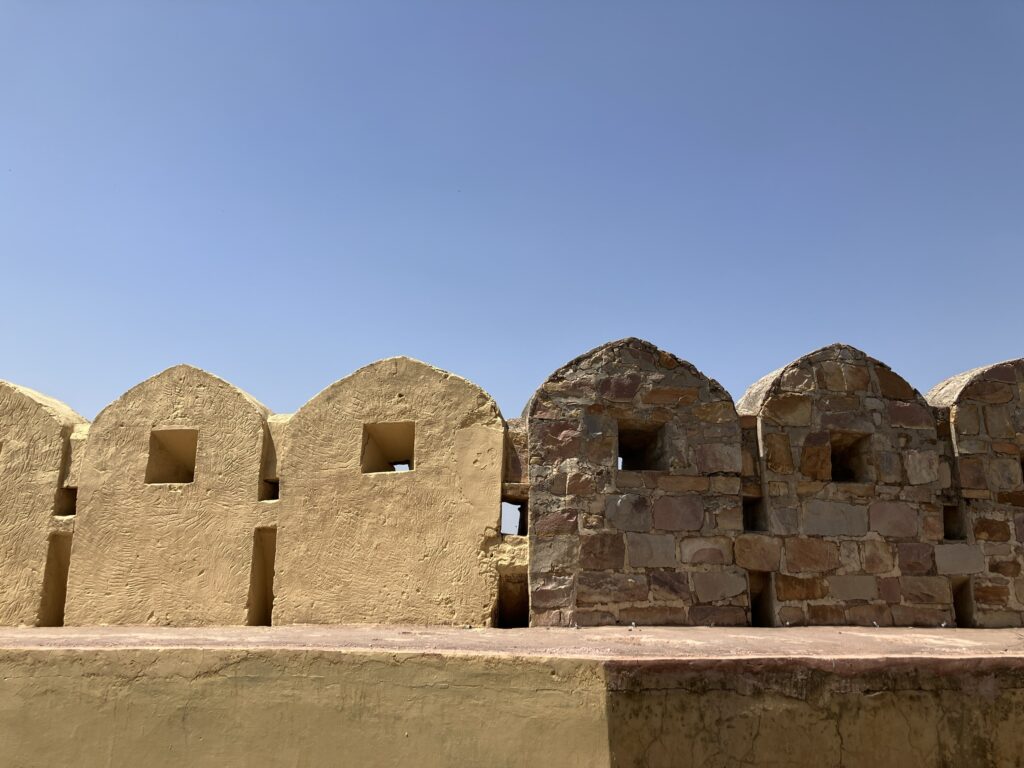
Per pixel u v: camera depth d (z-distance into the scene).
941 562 7.78
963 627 7.69
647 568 7.32
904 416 8.10
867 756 5.16
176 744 5.42
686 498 7.55
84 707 5.56
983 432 8.21
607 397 7.72
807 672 5.25
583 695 5.09
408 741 5.21
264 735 5.36
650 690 5.08
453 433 7.73
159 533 7.83
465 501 7.54
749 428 7.93
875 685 5.29
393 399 7.91
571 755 5.02
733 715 5.11
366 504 7.65
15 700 5.64
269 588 8.03
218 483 7.88
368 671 5.36
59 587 8.19
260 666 5.48
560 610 7.16
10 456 8.27
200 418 8.09
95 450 8.12
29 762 5.53
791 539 7.58
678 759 5.01
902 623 7.54
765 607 7.52
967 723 5.33
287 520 7.69
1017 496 8.12
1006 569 7.89
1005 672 5.47
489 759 5.11
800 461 7.80
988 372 8.41
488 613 7.26
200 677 5.51
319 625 7.38
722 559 7.43
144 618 7.63
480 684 5.23
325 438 7.87
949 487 8.09
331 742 5.29
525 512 8.08
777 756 5.09
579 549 7.30
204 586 7.65
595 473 7.51
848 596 7.53
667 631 6.76
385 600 7.41
